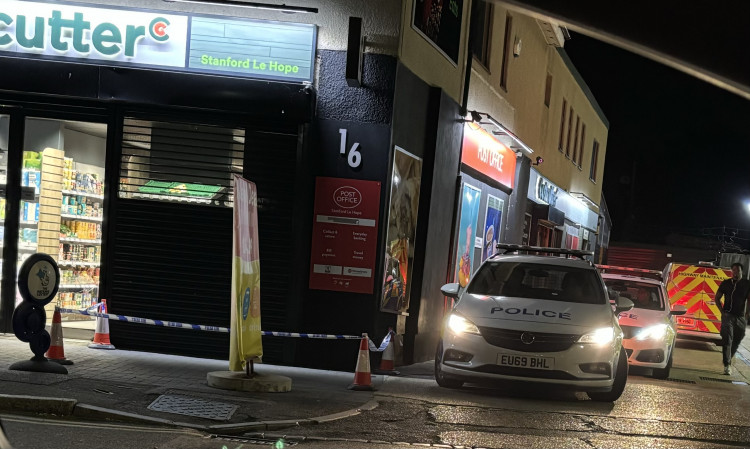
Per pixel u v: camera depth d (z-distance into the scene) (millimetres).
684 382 14648
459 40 14930
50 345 9500
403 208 12641
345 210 11688
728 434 8602
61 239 11898
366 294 11719
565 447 7363
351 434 7363
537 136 23656
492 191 18734
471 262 17234
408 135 12594
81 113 11719
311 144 11695
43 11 11398
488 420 8477
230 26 11414
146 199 11758
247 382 9039
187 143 11734
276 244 11750
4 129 11867
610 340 10086
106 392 8070
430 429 7816
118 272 11797
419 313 13648
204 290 11750
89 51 11406
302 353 11750
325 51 11633
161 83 11406
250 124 11695
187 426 7086
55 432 6453
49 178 11930
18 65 11406
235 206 8789
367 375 9961
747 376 17406
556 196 27375
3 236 11930
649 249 54406
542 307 10469
